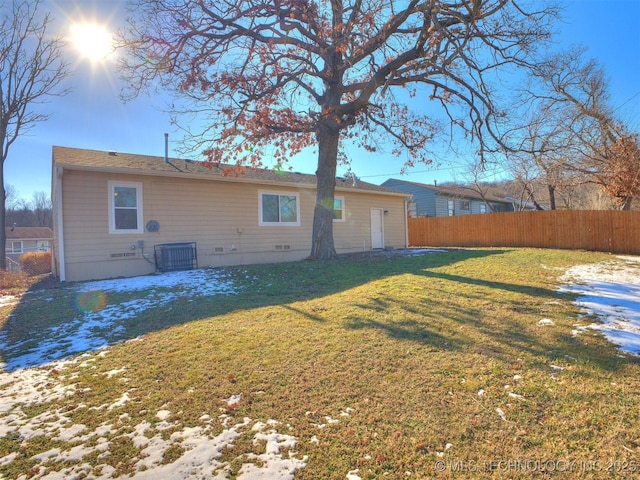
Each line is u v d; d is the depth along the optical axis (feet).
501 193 115.85
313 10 29.73
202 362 12.60
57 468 7.41
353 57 32.14
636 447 7.40
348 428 8.43
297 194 45.80
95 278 31.73
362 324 15.75
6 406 10.18
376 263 34.04
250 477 6.93
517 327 14.69
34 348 15.07
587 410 8.79
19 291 29.04
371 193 55.11
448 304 18.37
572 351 12.21
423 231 71.05
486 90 33.88
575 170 59.26
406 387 10.21
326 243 37.50
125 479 6.98
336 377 10.98
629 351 12.09
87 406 10.01
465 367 11.28
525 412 8.80
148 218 34.55
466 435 8.00
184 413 9.39
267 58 31.81
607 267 30.76
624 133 54.39
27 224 168.55
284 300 21.34
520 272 27.58
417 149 41.04
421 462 7.21
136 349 14.25
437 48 29.40
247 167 36.50
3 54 48.52
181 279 28.66
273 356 12.81
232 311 19.19
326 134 36.60
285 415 9.10
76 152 36.45
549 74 35.06
